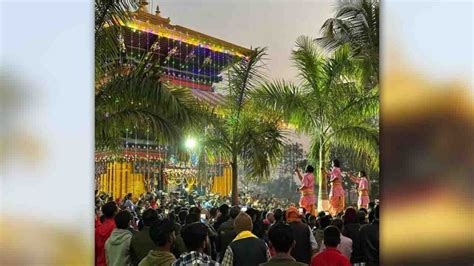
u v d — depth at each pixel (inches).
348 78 573.6
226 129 541.3
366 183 592.7
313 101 576.4
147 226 183.5
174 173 755.4
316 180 597.6
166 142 313.4
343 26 499.2
